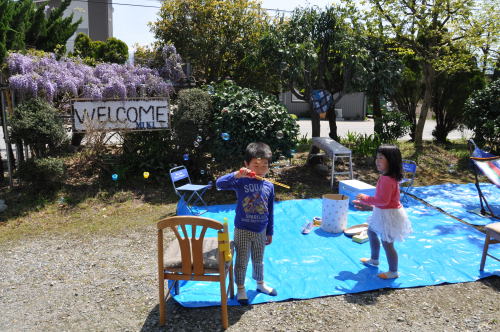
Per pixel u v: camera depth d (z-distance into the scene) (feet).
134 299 12.94
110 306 12.55
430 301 12.66
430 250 16.43
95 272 14.92
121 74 26.86
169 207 22.44
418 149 35.70
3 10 24.99
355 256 15.96
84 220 20.52
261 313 11.95
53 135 22.45
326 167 29.14
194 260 10.89
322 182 27.35
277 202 23.31
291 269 14.84
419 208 22.06
